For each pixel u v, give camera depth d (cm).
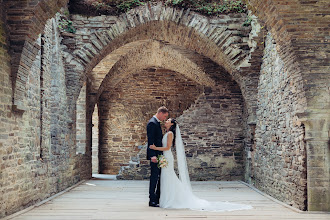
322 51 652
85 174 1263
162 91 1545
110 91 1549
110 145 1542
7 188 611
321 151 656
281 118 807
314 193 654
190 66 1345
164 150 689
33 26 635
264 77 966
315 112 656
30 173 725
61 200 782
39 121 796
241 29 1012
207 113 1320
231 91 1327
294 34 643
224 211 639
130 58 1378
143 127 1545
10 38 629
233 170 1304
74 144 1094
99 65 1330
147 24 1037
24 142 698
